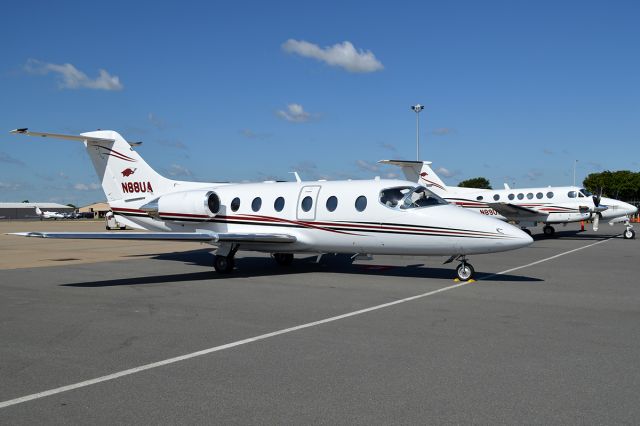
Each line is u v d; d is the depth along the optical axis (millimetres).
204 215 15703
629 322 7883
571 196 29672
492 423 4242
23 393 4977
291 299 10070
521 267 15359
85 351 6422
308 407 4594
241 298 10227
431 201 12883
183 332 7375
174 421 4320
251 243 14289
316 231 14070
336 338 6984
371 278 13086
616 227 42594
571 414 4402
